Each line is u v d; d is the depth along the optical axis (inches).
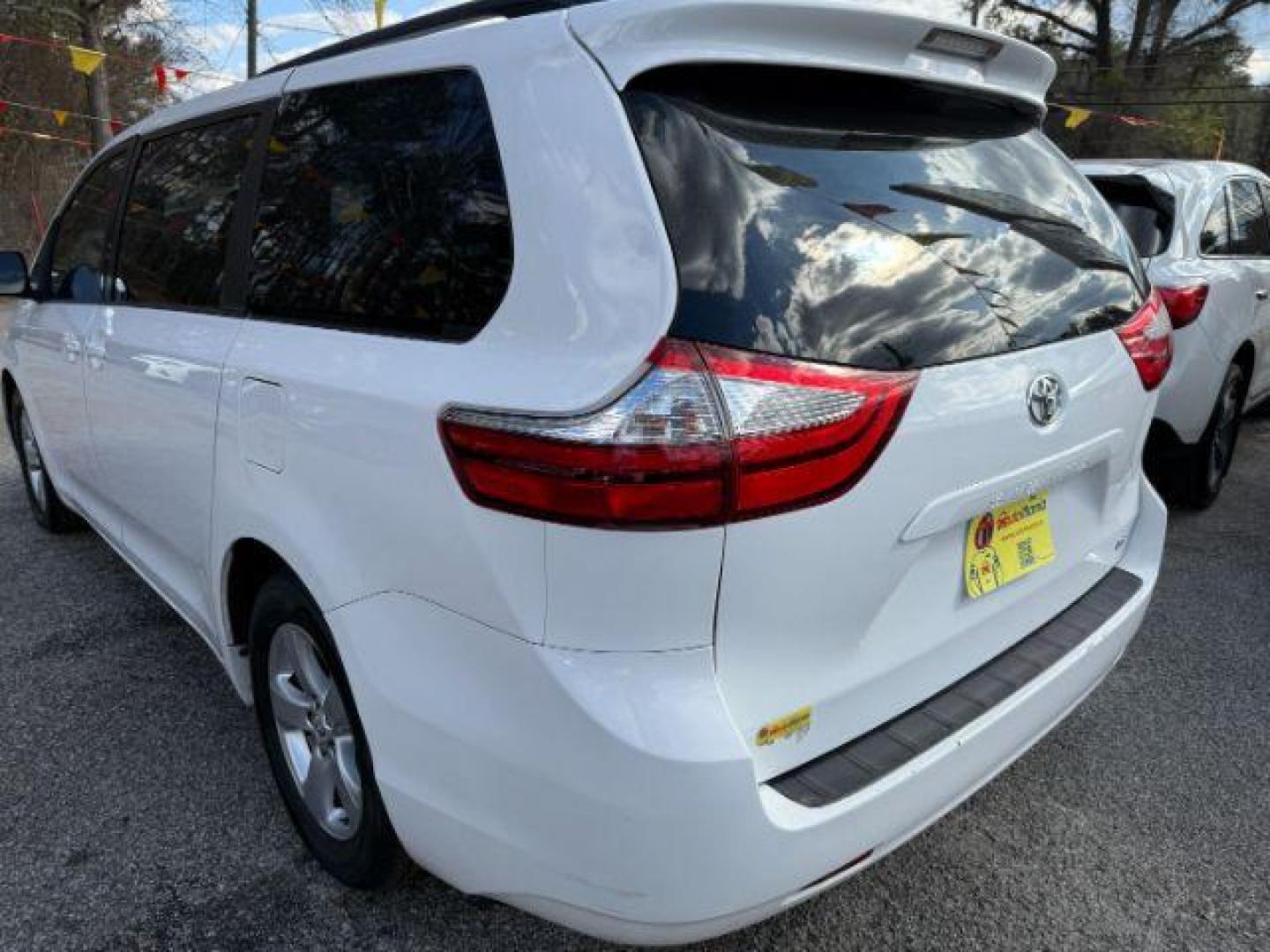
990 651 79.8
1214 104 1202.6
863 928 84.4
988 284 72.9
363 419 69.7
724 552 57.5
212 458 91.6
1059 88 1259.2
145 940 81.9
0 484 211.0
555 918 64.6
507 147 66.2
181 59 773.9
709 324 57.5
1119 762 108.7
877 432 61.2
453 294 68.5
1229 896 88.4
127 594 151.3
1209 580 159.2
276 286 87.8
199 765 106.4
